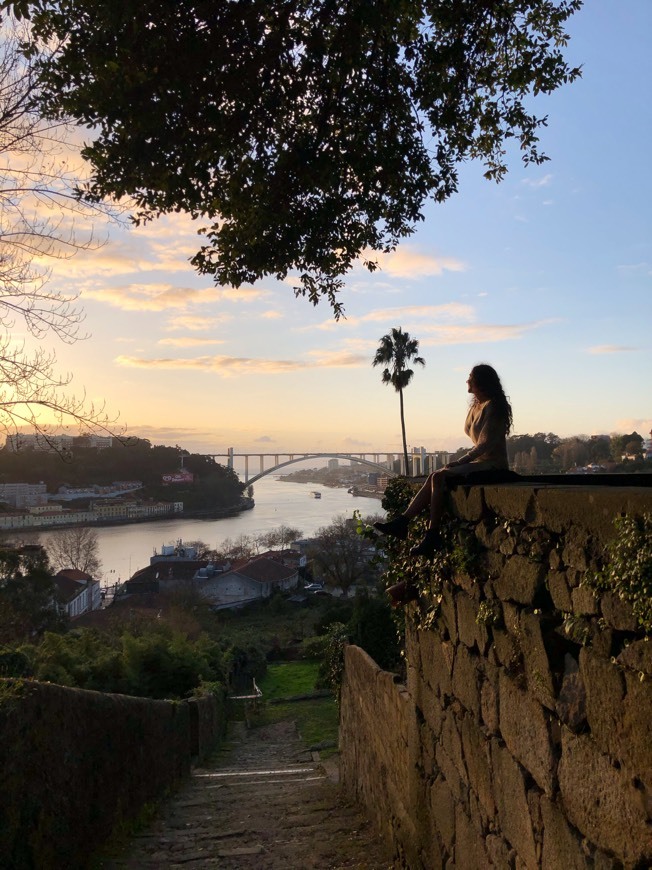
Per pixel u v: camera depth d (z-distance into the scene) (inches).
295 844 246.1
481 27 227.6
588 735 91.9
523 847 115.6
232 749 617.6
